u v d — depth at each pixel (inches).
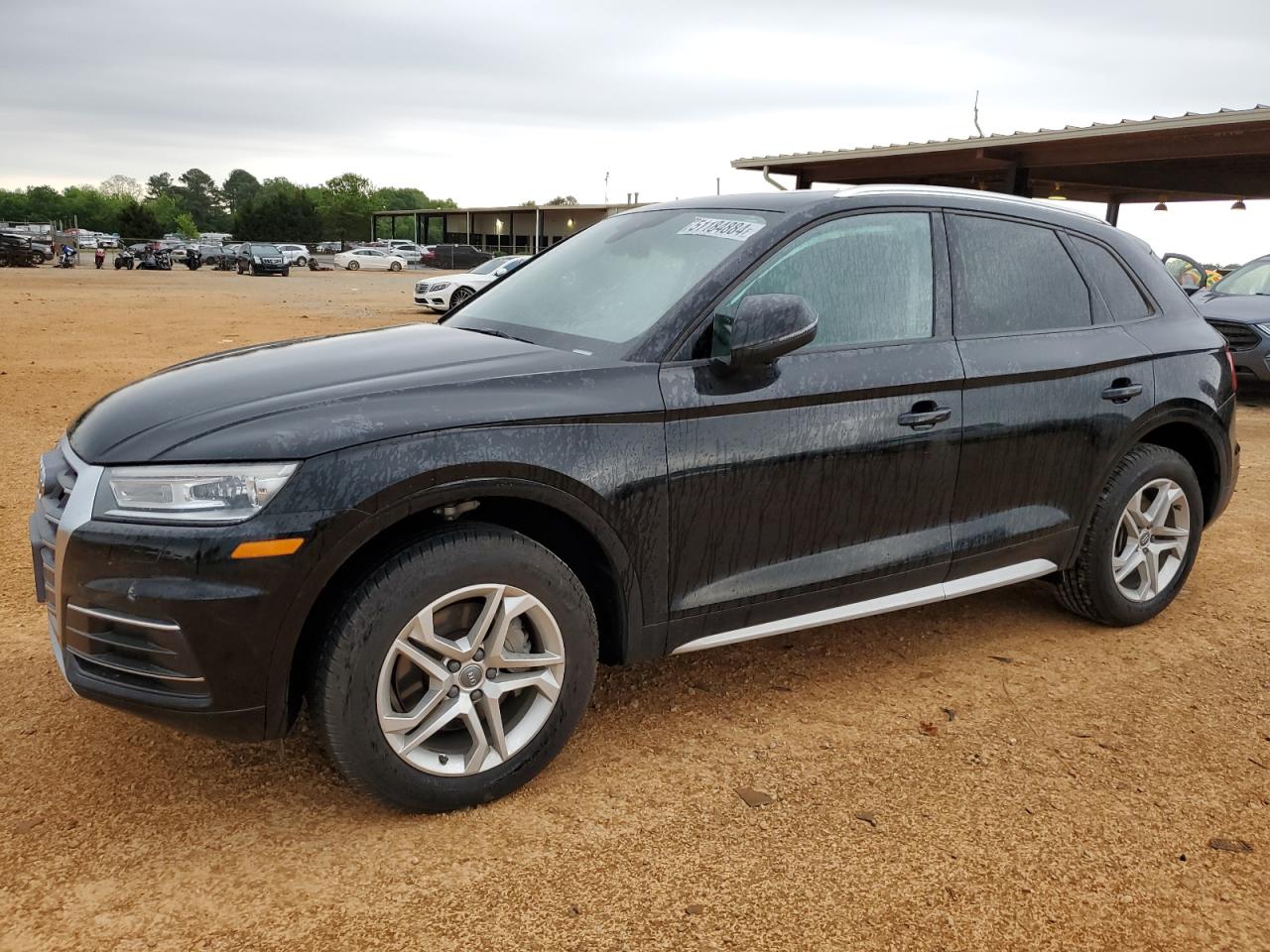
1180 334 159.0
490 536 100.2
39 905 88.3
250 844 98.2
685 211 139.3
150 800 105.4
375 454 93.4
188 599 88.7
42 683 131.1
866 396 122.1
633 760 116.0
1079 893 93.8
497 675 104.1
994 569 142.6
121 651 94.2
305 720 123.3
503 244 2999.5
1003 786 111.9
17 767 111.0
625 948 84.6
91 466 95.1
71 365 440.1
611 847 98.8
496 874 94.2
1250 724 129.3
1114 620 158.2
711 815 104.8
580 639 107.5
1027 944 86.8
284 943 84.3
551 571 103.9
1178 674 144.3
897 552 129.8
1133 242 162.7
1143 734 125.6
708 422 111.8
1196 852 101.0
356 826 101.7
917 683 138.9
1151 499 159.9
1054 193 887.1
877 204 130.9
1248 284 428.8
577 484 102.7
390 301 1042.7
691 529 112.7
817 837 101.3
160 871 93.7
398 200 7342.5
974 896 92.7
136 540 89.6
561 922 87.7
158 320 695.7
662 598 113.1
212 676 90.9
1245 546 208.2
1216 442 162.9
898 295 129.3
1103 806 108.6
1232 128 498.0
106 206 7628.0
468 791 103.6
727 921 88.3
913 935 87.4
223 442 92.0
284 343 132.9
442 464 95.0
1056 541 147.0
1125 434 149.1
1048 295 145.2
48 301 858.1
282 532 89.3
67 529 92.6
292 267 2335.1
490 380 104.3
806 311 108.2
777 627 122.7
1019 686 138.7
